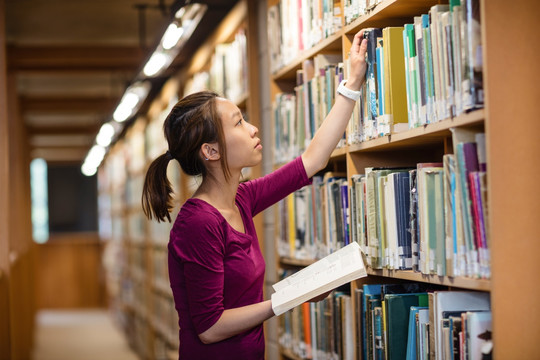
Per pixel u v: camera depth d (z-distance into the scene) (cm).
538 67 196
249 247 236
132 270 1056
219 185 235
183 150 234
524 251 193
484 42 194
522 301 193
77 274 1614
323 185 320
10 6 688
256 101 423
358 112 276
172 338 719
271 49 387
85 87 1066
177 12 450
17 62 797
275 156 378
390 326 248
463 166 204
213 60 520
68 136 1484
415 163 292
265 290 423
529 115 195
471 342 203
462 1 202
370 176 261
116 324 1299
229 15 472
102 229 1599
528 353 192
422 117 230
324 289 215
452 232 211
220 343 227
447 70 213
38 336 1190
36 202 1745
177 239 226
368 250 266
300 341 350
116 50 812
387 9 255
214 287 222
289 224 362
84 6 697
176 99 643
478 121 200
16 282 730
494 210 192
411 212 238
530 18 196
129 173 1050
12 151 780
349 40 289
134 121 930
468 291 224
